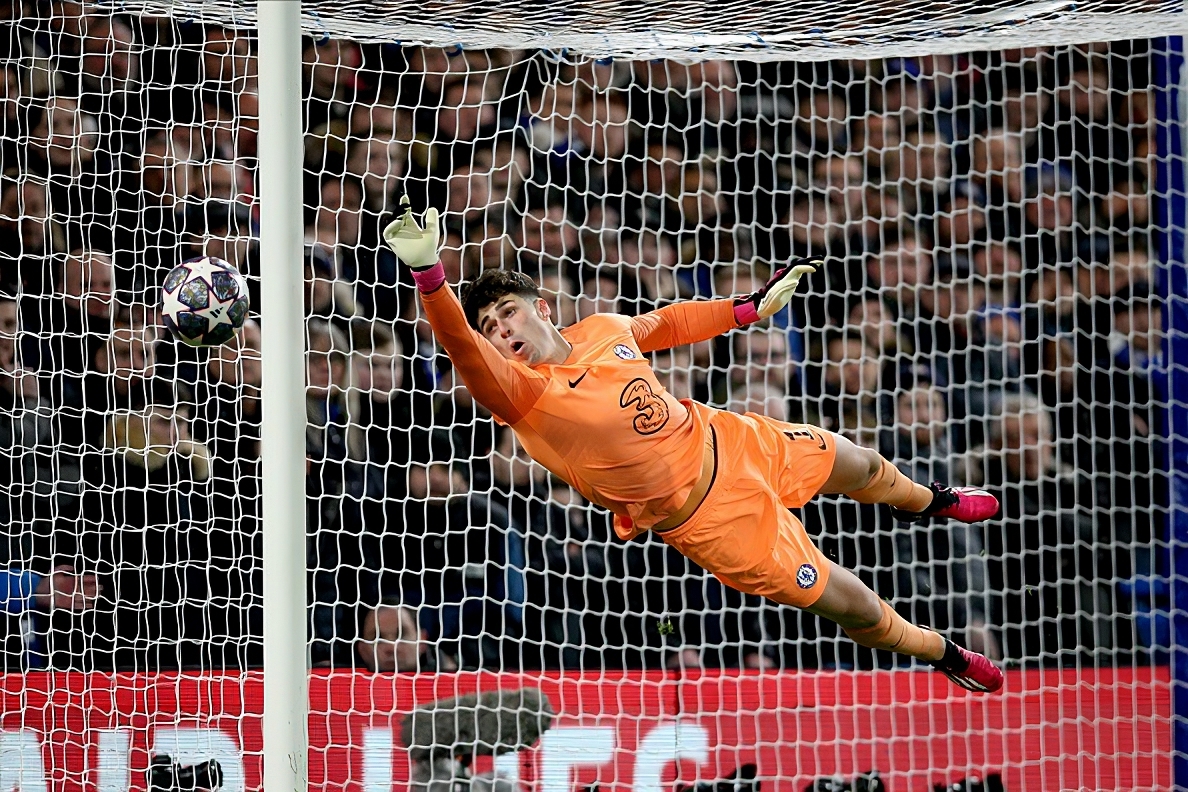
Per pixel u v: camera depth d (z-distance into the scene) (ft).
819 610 47.75
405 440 87.45
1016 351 88.28
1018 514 86.28
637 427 45.62
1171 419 72.33
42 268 88.89
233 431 86.89
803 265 50.90
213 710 67.72
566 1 60.75
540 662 84.02
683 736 68.18
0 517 84.12
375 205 90.94
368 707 68.13
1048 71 91.91
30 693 67.92
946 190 91.61
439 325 40.14
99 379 86.74
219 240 89.25
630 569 85.46
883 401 88.48
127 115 89.81
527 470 87.04
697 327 51.13
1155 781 68.33
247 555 84.84
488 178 92.12
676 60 66.33
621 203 92.73
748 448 48.08
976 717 69.15
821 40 63.77
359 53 91.76
